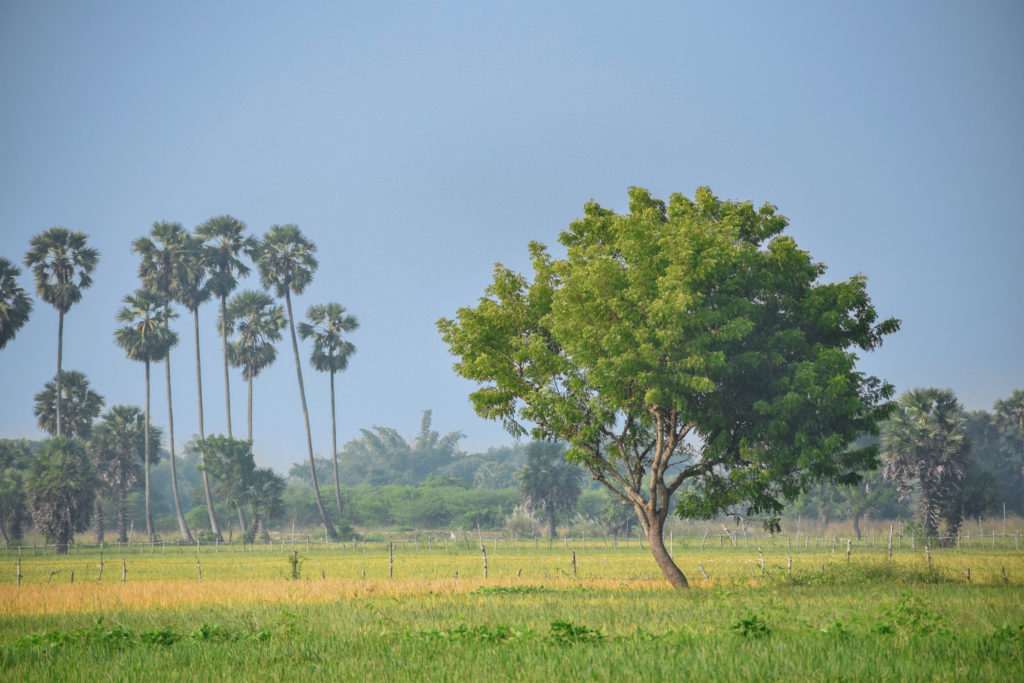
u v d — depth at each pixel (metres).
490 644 40.94
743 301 71.75
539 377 82.19
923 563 102.44
